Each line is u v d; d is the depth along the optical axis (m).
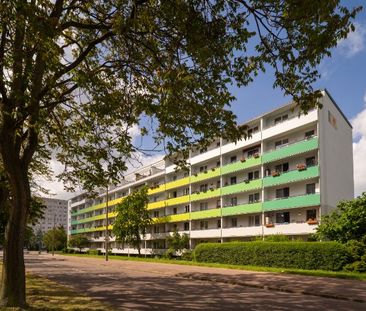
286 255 27.64
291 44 9.17
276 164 40.53
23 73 9.77
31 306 10.39
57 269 30.89
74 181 15.45
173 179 60.50
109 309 10.82
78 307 10.94
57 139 14.26
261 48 9.57
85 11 10.82
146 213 56.84
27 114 10.07
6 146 10.20
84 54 10.93
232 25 9.45
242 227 42.41
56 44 9.04
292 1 7.83
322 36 8.05
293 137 38.88
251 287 17.64
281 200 37.69
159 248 58.84
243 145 43.81
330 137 36.47
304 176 35.62
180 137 12.38
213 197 48.38
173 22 9.55
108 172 14.17
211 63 10.20
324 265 25.00
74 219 109.38
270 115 41.34
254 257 30.41
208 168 51.94
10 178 10.36
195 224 52.97
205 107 11.09
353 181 41.28
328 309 11.81
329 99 37.06
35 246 121.38
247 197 44.50
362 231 24.53
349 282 18.39
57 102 11.33
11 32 9.19
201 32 9.15
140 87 12.20
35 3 8.51
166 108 10.66
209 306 12.15
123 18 9.75
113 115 12.48
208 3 9.18
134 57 11.41
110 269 30.84
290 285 17.31
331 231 25.64
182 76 9.17
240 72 10.40
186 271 26.38
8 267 10.03
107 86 12.51
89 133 13.75
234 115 11.48
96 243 91.44
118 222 56.69
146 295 14.73
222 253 33.88
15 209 10.33
